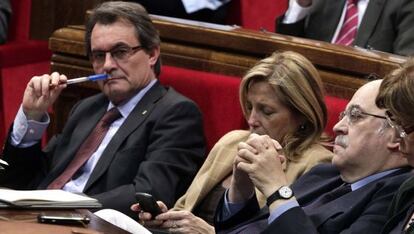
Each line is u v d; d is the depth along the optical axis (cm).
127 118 936
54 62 1081
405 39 1146
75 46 1067
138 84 940
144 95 945
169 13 1348
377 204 693
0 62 1355
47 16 1480
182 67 1026
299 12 1232
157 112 930
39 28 1478
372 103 712
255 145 714
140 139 920
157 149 911
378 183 710
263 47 985
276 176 706
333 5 1216
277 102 823
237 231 772
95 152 948
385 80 659
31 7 1477
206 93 995
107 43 931
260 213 781
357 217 707
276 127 827
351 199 718
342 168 733
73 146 964
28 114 948
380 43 1166
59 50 1077
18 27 1446
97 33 937
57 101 1084
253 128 837
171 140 912
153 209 795
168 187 894
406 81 644
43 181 963
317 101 826
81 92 1072
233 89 983
